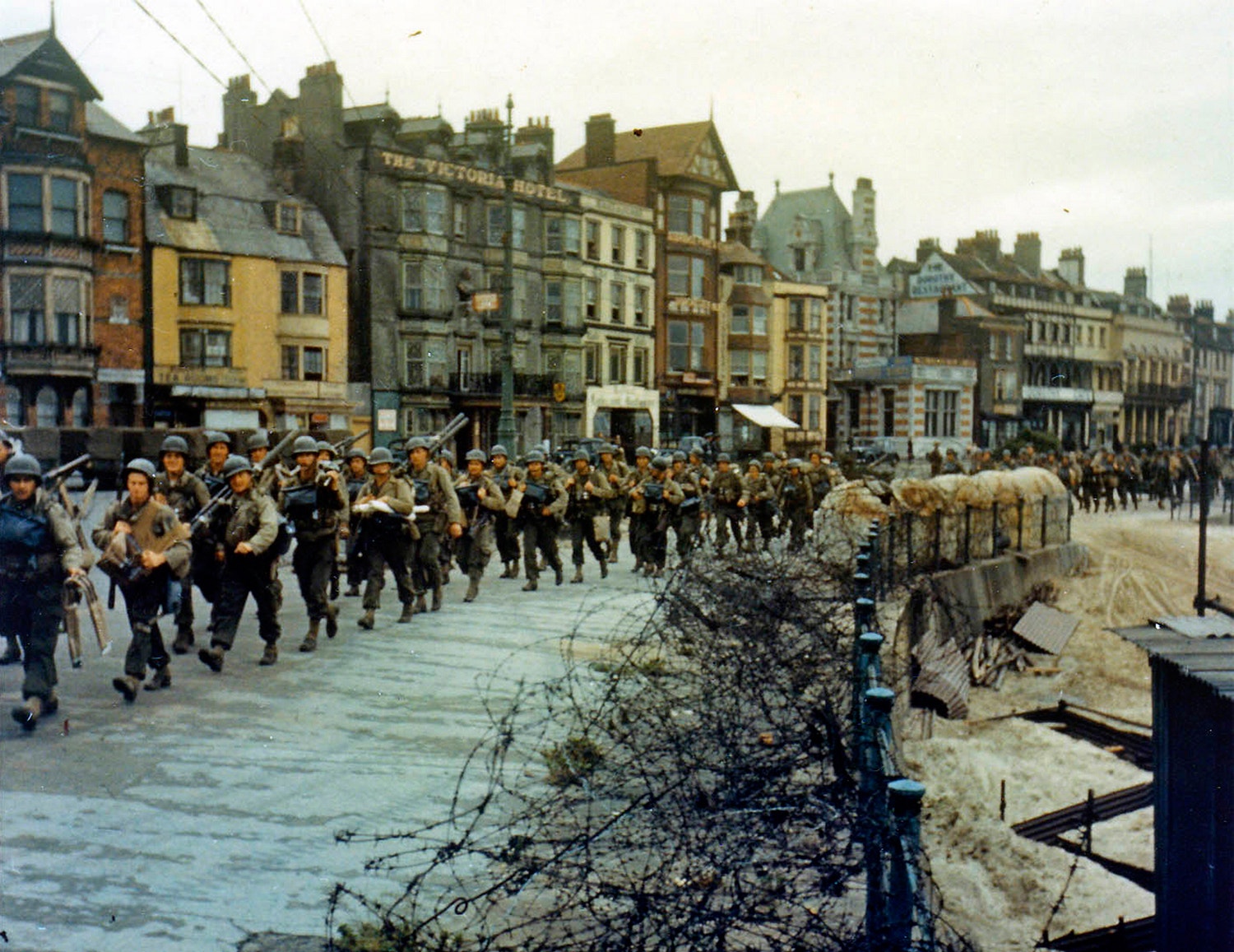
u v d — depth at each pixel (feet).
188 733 25.76
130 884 17.53
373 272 151.23
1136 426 298.15
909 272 260.42
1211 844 20.24
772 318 200.95
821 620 24.47
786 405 201.98
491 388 160.66
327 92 151.74
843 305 224.74
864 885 16.17
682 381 190.70
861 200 227.40
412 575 42.93
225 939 15.69
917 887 10.18
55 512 26.37
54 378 123.65
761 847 14.94
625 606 43.86
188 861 18.42
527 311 168.86
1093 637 63.16
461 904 16.81
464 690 29.84
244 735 25.63
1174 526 108.58
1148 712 50.52
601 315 178.40
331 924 15.51
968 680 51.11
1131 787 34.60
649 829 16.92
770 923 14.11
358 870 18.16
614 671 25.88
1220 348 335.06
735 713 18.71
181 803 21.13
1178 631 21.53
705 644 21.88
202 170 144.15
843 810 13.96
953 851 29.01
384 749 24.54
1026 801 35.37
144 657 28.68
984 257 266.36
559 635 37.45
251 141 160.25
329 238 150.00
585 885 15.23
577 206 173.27
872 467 100.89
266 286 140.97
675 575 24.23
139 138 130.82
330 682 30.89
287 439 44.78
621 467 61.41
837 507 48.75
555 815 17.43
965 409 227.20
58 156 122.83
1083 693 53.98
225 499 33.65
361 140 152.87
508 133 79.41
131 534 28.50
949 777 36.91
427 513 42.73
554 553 51.24
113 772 22.90
